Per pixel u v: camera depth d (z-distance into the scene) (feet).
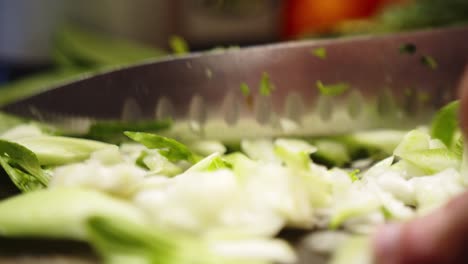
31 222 0.72
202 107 1.07
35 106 1.09
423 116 1.10
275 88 1.07
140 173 0.81
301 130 1.07
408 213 0.80
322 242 0.75
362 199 0.79
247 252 0.70
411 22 1.65
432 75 1.10
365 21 1.86
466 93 0.65
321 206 0.80
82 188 0.75
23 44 2.00
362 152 1.05
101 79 1.07
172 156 0.92
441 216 0.67
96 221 0.71
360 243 0.71
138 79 1.07
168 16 2.07
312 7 2.08
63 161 0.91
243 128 1.07
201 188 0.74
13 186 0.91
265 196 0.77
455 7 1.63
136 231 0.70
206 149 1.04
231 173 0.78
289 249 0.71
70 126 1.07
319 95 1.08
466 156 0.67
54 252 0.72
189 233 0.73
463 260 0.65
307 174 0.80
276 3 2.09
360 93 1.09
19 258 0.71
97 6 2.01
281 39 2.13
